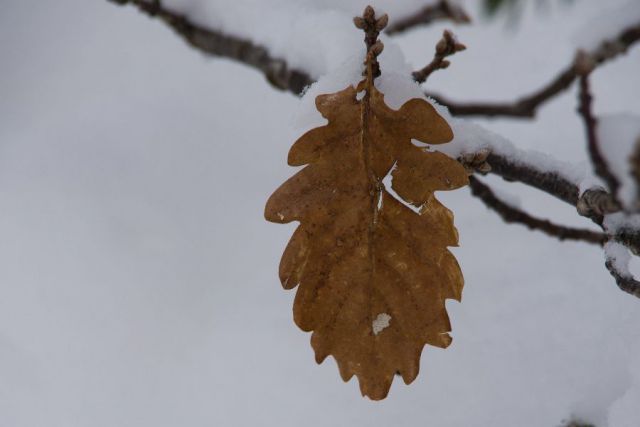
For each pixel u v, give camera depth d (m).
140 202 1.15
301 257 0.71
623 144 0.77
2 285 1.04
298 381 0.87
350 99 0.71
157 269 1.05
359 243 0.71
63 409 0.90
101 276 1.04
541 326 0.86
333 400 0.85
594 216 0.74
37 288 1.03
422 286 0.70
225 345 0.91
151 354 0.95
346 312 0.71
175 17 0.95
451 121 0.76
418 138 0.71
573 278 0.89
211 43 0.94
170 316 0.99
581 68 0.79
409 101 0.71
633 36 0.81
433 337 0.70
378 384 0.71
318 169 0.71
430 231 0.71
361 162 0.71
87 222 1.11
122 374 0.92
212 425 0.87
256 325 0.92
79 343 0.95
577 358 0.83
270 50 0.90
